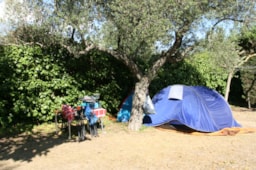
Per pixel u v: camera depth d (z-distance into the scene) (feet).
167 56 27.45
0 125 26.96
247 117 41.19
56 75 29.40
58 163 18.60
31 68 27.84
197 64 47.24
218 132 27.89
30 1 25.13
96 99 26.78
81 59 31.27
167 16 21.74
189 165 18.39
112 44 24.44
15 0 25.49
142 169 17.60
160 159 19.61
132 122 28.53
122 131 27.81
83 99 25.31
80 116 25.04
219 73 49.37
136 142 24.04
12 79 26.76
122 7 21.15
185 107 29.35
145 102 28.78
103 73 32.96
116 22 22.54
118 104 34.99
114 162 18.89
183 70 43.98
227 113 31.01
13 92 26.91
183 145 23.48
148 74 28.17
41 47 28.53
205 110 29.45
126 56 27.27
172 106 30.22
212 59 40.37
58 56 29.68
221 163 18.85
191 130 28.91
